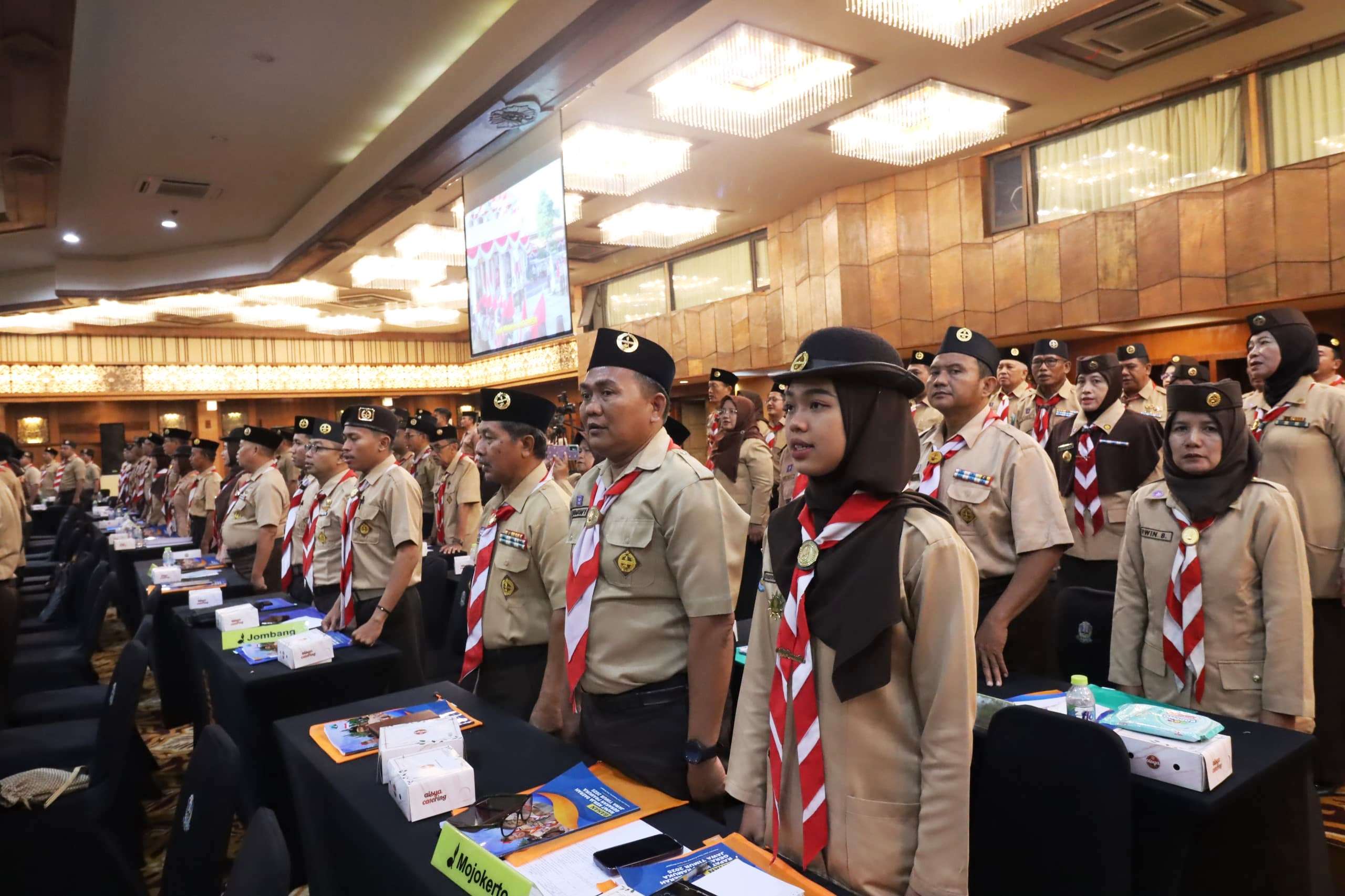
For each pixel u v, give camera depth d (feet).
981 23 20.53
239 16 18.34
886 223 33.71
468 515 22.22
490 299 25.39
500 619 9.25
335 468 14.02
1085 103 27.58
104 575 15.42
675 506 6.97
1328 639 10.64
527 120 19.92
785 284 39.09
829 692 4.89
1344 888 8.08
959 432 9.56
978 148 31.24
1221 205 25.04
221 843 5.31
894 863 4.72
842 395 4.72
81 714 12.19
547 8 16.76
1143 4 21.20
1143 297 26.96
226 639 11.03
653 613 7.09
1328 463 10.87
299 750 7.16
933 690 4.69
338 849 6.38
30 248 35.50
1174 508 8.33
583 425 7.46
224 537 18.19
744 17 21.01
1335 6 21.48
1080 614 9.23
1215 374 28.27
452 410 71.20
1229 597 8.01
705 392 48.75
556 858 4.96
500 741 7.14
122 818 8.73
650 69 23.36
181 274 38.06
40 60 16.66
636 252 45.52
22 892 7.96
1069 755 5.80
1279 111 24.48
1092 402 14.16
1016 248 30.48
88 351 58.65
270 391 63.82
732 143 29.32
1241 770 6.03
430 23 19.25
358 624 12.26
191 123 23.99
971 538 9.26
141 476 40.22
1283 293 23.84
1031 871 5.95
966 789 4.53
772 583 5.39
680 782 6.97
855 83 25.18
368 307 52.75
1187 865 5.80
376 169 24.71
